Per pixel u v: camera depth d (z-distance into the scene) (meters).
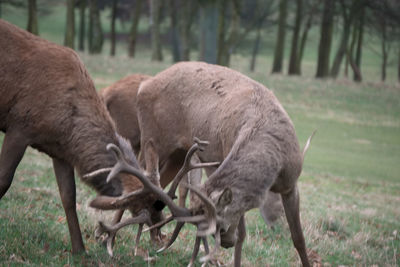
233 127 10.36
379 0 65.81
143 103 12.62
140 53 103.25
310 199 19.11
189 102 11.70
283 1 69.19
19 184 14.33
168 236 12.19
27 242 9.89
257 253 11.91
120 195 9.55
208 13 45.25
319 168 28.23
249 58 107.19
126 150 9.96
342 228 15.09
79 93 10.09
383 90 60.34
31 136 9.94
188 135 11.81
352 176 27.27
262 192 9.27
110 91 16.14
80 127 9.91
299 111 46.00
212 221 8.37
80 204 13.70
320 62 67.56
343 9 67.44
